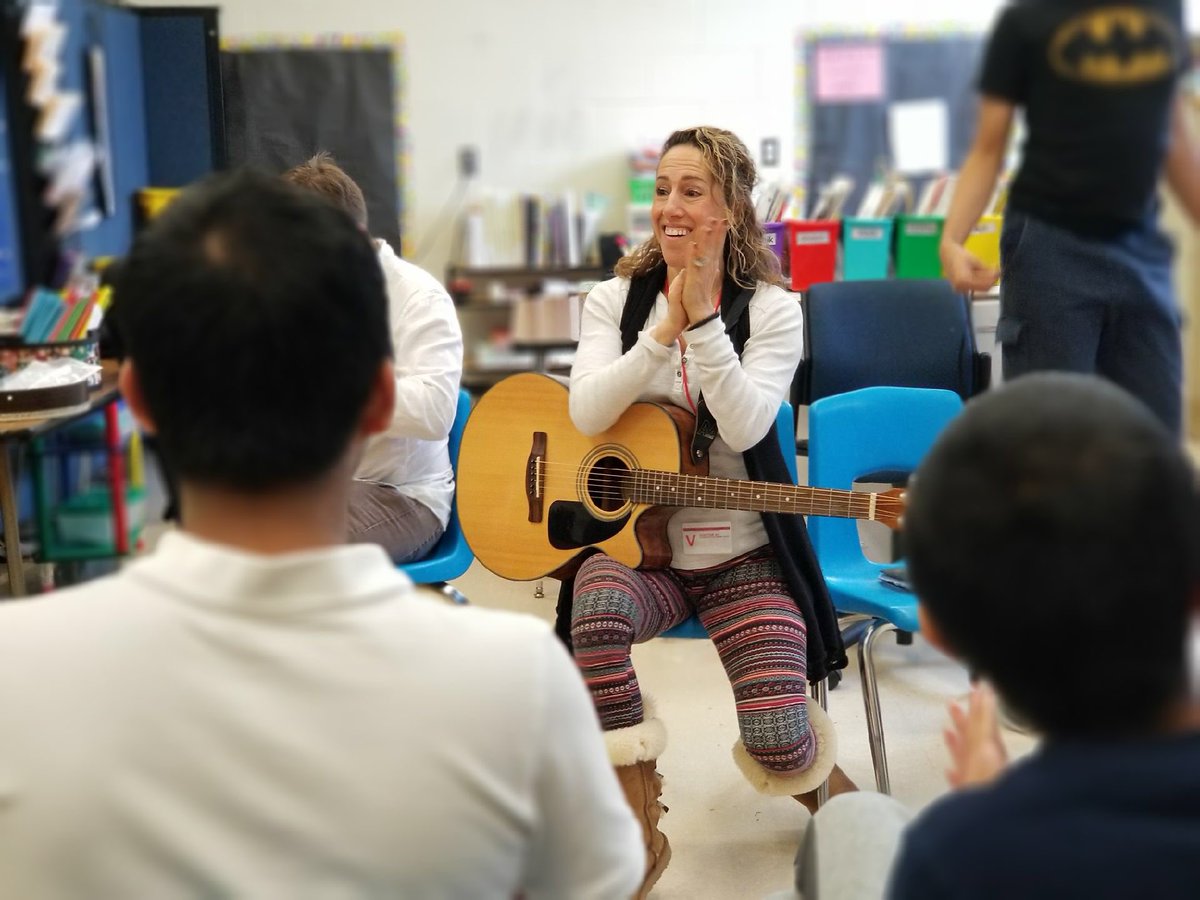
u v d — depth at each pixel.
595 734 0.81
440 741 0.72
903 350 2.66
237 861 0.70
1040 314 1.40
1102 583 0.62
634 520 1.94
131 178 2.23
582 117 5.82
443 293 2.23
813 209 2.98
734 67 4.23
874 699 2.09
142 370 0.74
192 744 0.70
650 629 1.89
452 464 2.38
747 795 2.22
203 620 0.70
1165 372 1.38
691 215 1.91
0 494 2.71
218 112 2.25
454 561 2.26
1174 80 1.26
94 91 2.14
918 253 2.74
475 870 0.74
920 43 2.46
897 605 2.00
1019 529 0.64
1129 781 0.61
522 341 6.35
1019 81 1.35
